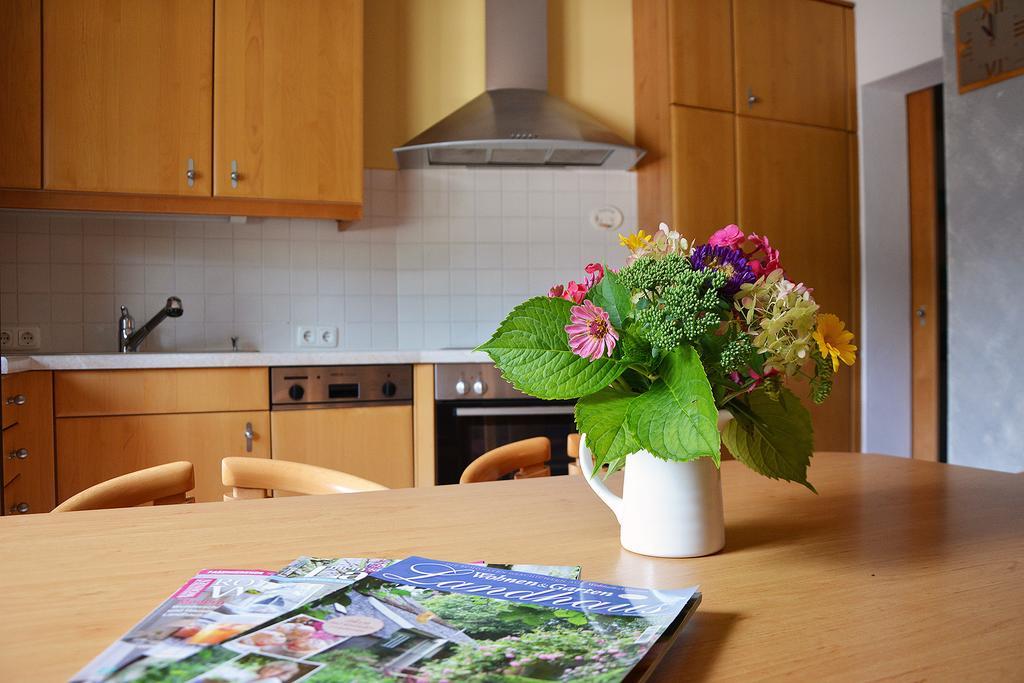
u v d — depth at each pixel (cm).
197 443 273
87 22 289
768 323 68
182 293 331
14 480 238
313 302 347
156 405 270
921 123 412
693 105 362
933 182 408
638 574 69
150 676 42
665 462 74
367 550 76
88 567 71
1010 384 307
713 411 63
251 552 76
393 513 92
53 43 285
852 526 86
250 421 278
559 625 50
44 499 256
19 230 312
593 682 42
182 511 94
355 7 318
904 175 408
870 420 400
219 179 302
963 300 324
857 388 398
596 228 377
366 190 354
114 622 57
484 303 365
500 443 300
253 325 339
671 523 74
